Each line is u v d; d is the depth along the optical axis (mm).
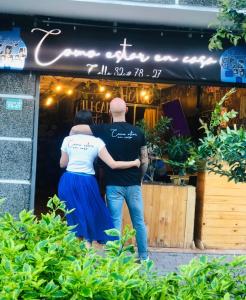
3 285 2174
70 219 5031
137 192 5453
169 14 5832
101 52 6215
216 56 6406
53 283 2172
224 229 6684
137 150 5414
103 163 5504
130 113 9289
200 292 2307
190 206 6562
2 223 2945
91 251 2670
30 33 6098
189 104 9078
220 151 2666
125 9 5688
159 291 2258
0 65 6062
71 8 5727
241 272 3002
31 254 2383
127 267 2340
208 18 5914
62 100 10070
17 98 6211
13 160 6238
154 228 6531
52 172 9797
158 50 6320
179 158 6570
